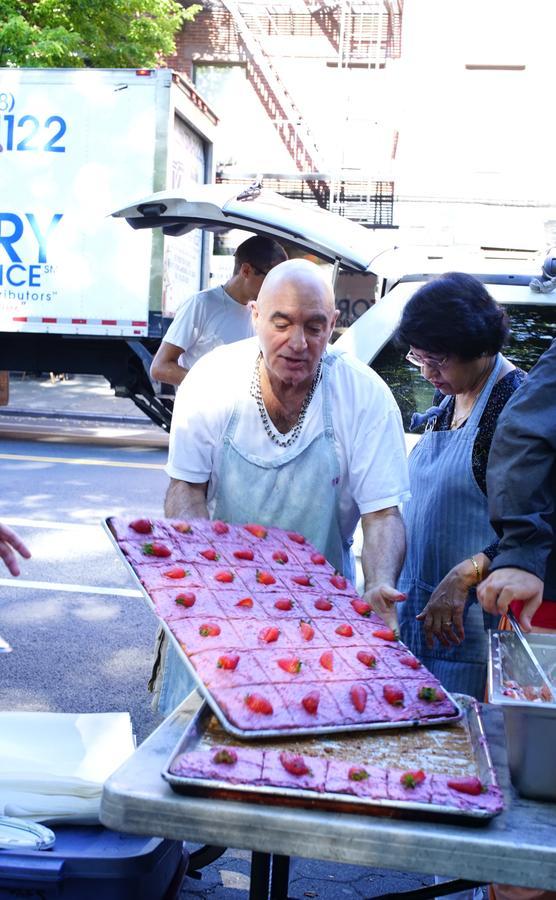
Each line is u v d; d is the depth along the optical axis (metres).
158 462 11.81
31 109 10.45
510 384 2.85
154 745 1.84
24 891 2.06
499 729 2.01
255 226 4.52
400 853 1.52
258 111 20.75
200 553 2.39
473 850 1.50
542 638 2.06
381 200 20.31
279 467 2.66
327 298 2.42
